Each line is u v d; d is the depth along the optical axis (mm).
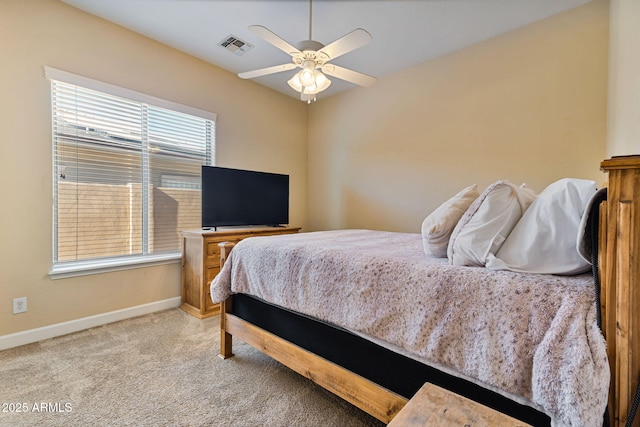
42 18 2250
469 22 2561
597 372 735
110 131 2650
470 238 1140
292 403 1568
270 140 4023
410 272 1181
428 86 3229
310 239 2094
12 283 2156
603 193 846
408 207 3424
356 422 1434
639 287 723
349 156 4008
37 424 1385
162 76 2941
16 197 2172
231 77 3555
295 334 1619
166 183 3041
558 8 2379
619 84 1808
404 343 1125
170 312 2926
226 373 1841
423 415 743
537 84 2555
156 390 1658
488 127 2826
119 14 2486
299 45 1948
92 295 2535
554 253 1009
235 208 3289
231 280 1952
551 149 2504
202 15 2494
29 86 2209
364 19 2523
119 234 2729
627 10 1572
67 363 1926
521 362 867
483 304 970
